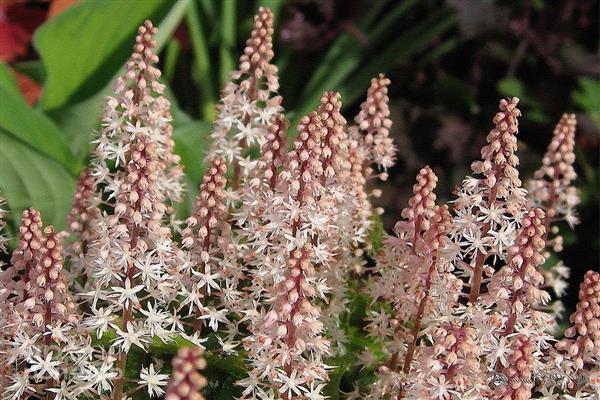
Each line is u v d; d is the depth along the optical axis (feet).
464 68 3.81
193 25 3.54
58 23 2.39
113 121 1.82
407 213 1.76
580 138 3.56
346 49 3.68
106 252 1.69
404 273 1.78
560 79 3.55
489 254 1.73
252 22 3.79
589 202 3.26
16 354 1.69
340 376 1.83
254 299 1.77
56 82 2.51
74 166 2.31
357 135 1.96
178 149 2.25
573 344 1.71
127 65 1.83
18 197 2.12
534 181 1.99
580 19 3.70
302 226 1.73
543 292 1.68
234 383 1.76
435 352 1.64
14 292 1.71
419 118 3.36
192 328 1.86
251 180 1.78
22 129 2.20
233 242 1.78
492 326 1.68
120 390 1.72
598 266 3.16
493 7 3.55
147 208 1.69
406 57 3.73
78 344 1.72
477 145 3.32
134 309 1.77
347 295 1.92
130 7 2.46
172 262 1.76
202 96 3.62
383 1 3.71
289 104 3.90
